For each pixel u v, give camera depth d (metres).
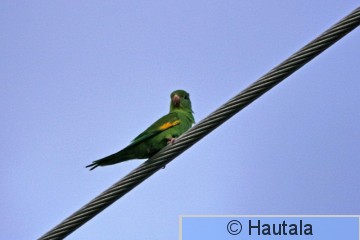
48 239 10.95
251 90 10.99
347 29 10.73
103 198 11.21
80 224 11.08
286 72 10.91
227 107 11.12
